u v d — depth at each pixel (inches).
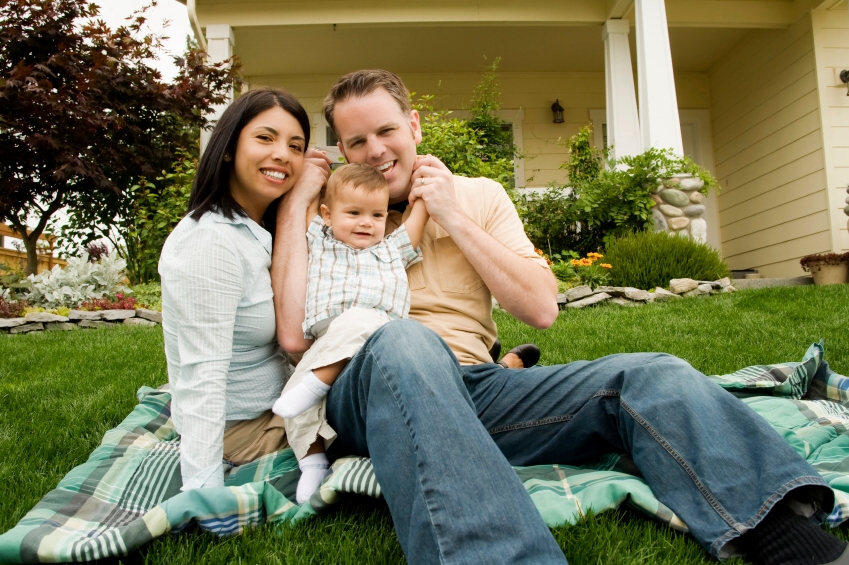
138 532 52.4
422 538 43.9
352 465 61.7
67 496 61.9
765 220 355.3
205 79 307.7
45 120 271.3
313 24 312.3
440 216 72.6
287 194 79.0
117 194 290.4
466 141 284.4
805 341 145.0
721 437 51.6
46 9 288.4
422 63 381.1
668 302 215.8
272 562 51.4
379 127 78.7
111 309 244.2
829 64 311.7
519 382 65.7
